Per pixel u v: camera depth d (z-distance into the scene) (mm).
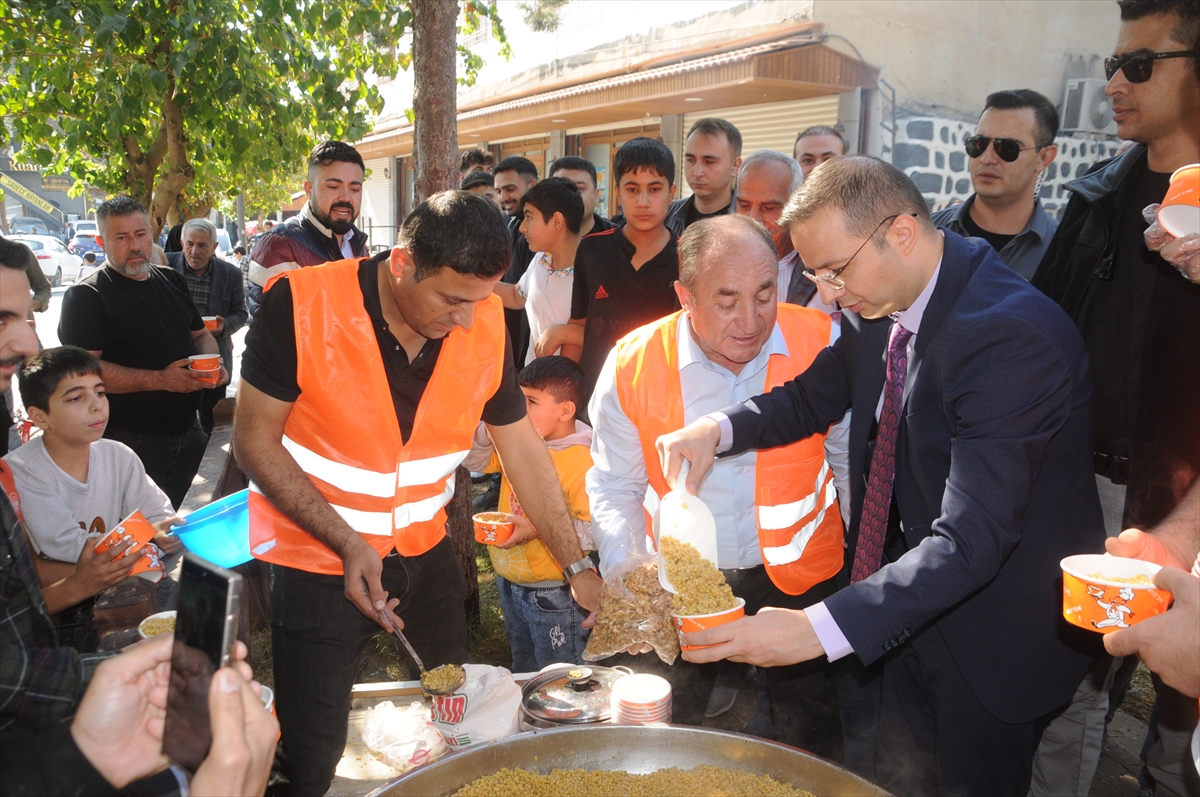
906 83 7906
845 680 2459
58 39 5531
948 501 1658
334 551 1999
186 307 4363
